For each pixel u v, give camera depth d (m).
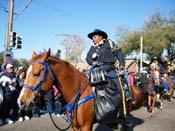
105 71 5.07
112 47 5.27
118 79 5.28
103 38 5.43
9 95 9.34
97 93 4.98
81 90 4.91
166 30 40.44
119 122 5.75
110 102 4.97
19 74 10.05
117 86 5.19
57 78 4.66
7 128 8.40
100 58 5.25
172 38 40.50
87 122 4.91
